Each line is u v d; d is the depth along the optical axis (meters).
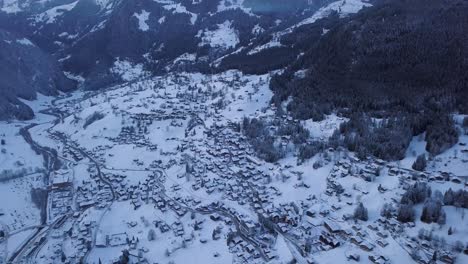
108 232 170.25
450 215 147.62
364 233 148.38
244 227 165.12
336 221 158.12
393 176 175.12
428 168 175.62
